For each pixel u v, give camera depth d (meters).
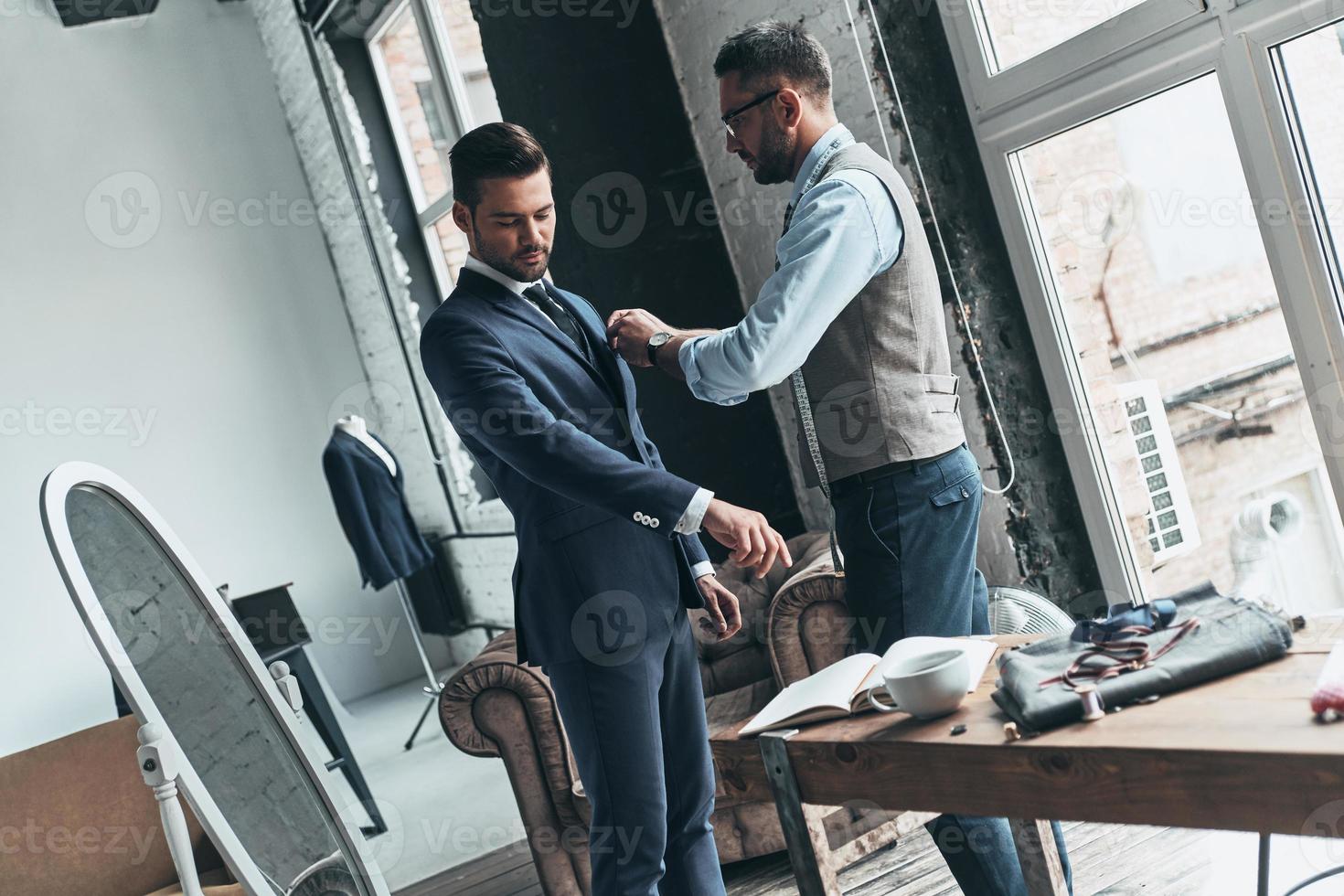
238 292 6.28
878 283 1.70
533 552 1.66
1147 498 2.51
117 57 6.05
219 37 6.33
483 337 1.60
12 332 5.71
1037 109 2.42
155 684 1.70
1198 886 1.91
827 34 2.84
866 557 1.75
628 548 1.65
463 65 5.05
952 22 2.58
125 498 1.87
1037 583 2.73
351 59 5.70
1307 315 1.99
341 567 6.41
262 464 6.26
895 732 1.13
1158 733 0.92
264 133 6.42
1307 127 1.90
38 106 5.87
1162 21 2.08
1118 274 2.41
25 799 2.17
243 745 1.83
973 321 2.68
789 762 1.23
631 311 1.81
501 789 3.82
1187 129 2.15
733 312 3.53
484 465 1.73
